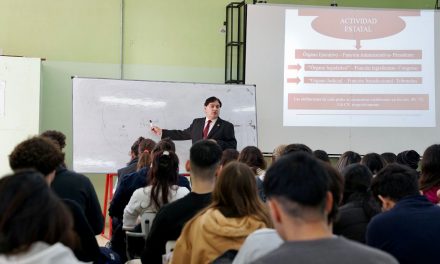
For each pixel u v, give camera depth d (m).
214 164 2.54
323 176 1.34
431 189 3.16
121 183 3.74
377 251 1.30
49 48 6.82
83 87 6.39
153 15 7.12
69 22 6.89
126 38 7.04
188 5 7.20
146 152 4.04
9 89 6.24
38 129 6.31
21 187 1.41
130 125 6.47
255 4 7.05
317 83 7.14
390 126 7.21
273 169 1.38
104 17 6.98
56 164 2.41
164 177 3.24
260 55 7.04
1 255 1.38
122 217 3.87
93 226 2.95
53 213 1.42
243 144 6.73
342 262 1.25
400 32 7.26
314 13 7.15
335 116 7.14
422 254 2.04
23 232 1.37
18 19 6.75
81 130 6.34
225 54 7.21
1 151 6.17
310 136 7.09
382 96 7.21
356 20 7.22
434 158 3.15
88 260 2.51
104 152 6.37
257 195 2.20
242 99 6.79
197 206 2.52
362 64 7.20
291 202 1.32
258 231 1.90
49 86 6.80
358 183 2.56
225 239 2.11
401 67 7.25
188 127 6.60
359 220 2.47
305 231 1.32
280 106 7.05
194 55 7.20
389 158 4.97
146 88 6.56
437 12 7.31
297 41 7.12
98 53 6.95
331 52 7.16
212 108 6.59
